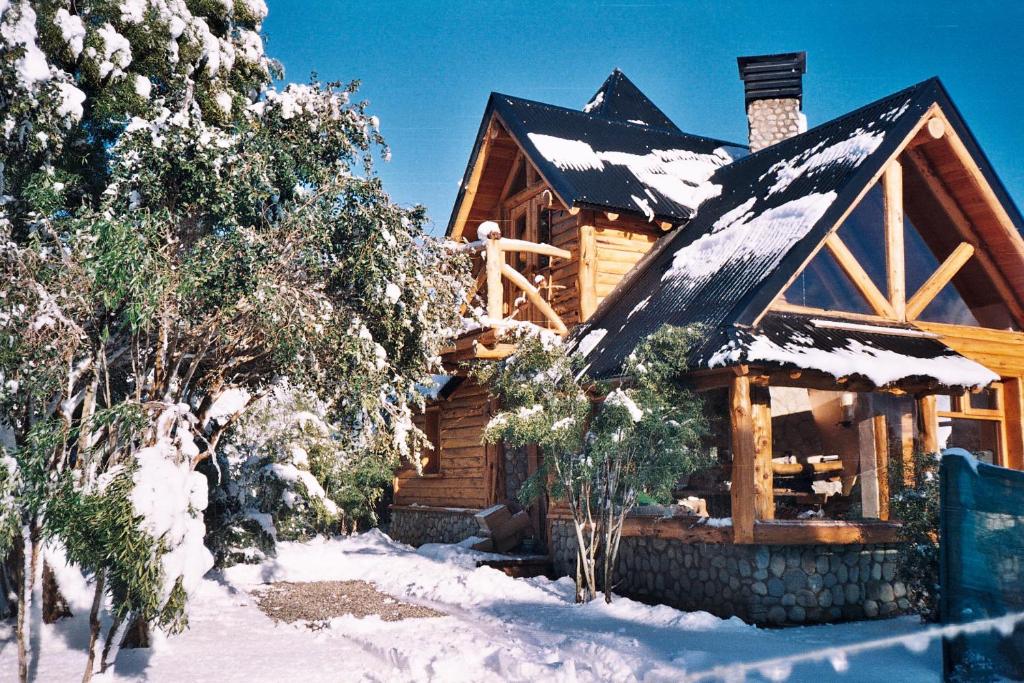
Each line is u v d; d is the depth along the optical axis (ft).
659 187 55.62
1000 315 49.16
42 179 26.61
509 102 59.11
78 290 24.82
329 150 34.37
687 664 25.45
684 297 42.86
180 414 24.82
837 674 24.40
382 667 26.78
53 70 31.53
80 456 23.26
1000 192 45.57
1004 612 20.34
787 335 37.19
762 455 36.76
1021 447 47.03
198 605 38.47
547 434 36.55
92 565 21.77
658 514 39.86
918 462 33.55
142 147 27.91
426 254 32.27
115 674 25.48
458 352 51.26
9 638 29.76
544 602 38.83
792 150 52.06
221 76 38.81
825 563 35.86
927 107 43.65
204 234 28.55
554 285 55.62
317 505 49.67
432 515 65.92
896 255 44.06
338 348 28.63
